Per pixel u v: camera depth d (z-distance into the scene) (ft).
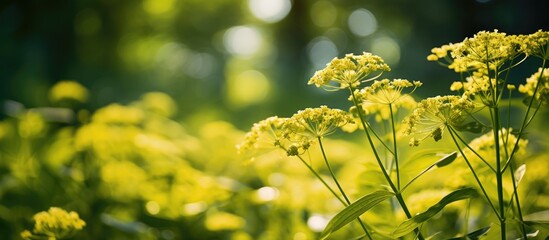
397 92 8.22
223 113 78.48
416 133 8.02
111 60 84.64
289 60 119.75
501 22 77.71
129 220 14.49
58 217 10.78
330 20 123.65
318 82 8.04
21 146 17.13
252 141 8.61
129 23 86.84
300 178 16.62
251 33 132.77
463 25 87.51
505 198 10.02
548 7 66.18
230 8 120.78
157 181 14.60
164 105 20.47
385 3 106.83
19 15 70.49
